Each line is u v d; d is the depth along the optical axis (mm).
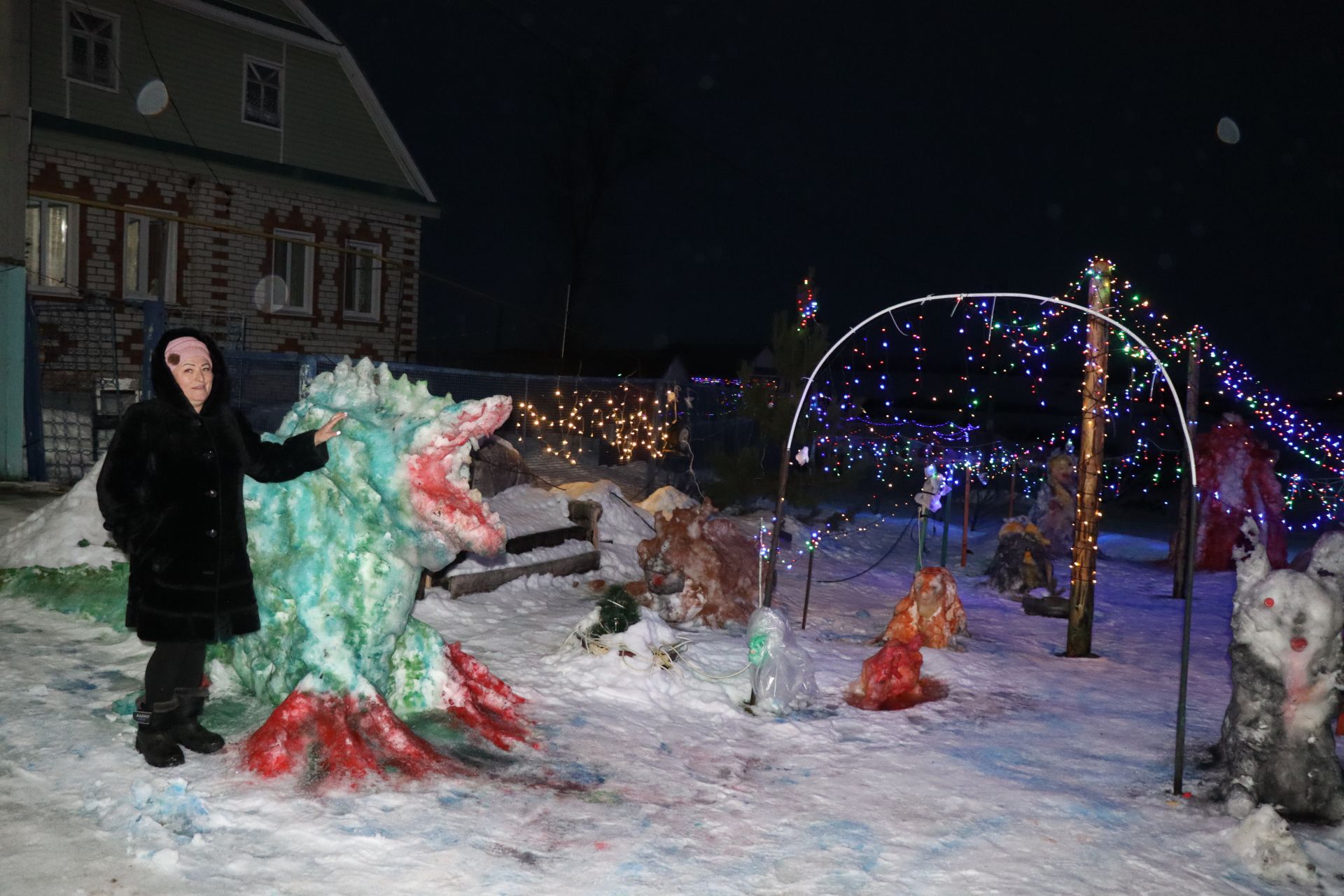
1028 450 24688
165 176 20781
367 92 24172
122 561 7418
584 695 6590
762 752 5973
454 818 4520
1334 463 17484
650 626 7109
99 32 19906
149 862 3830
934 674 8125
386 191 24781
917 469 23984
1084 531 9664
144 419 4613
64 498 7973
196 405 4711
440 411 5375
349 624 5238
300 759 4832
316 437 5000
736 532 9734
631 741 5852
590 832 4547
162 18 20703
